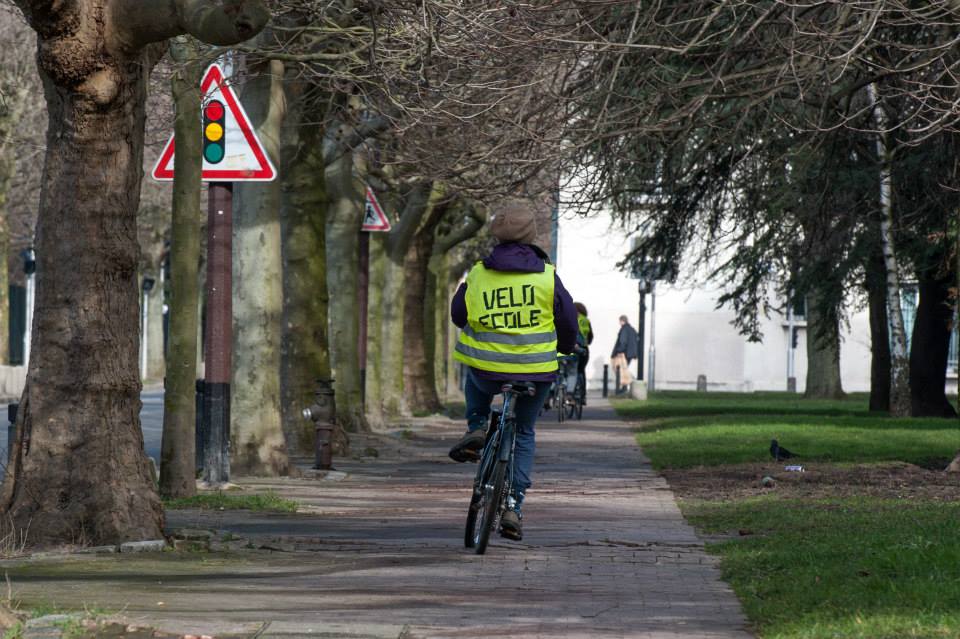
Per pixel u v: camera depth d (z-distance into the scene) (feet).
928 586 82.12
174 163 150.20
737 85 208.13
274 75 190.08
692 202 285.84
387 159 239.09
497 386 112.16
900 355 370.73
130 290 112.68
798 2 185.57
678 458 224.53
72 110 109.19
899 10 171.63
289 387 225.35
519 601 85.76
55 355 110.52
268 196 188.96
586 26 184.24
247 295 188.75
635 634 74.33
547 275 110.42
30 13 105.29
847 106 208.13
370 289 319.27
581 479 189.57
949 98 192.95
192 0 103.60
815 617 75.00
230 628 71.72
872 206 305.12
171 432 151.12
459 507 152.15
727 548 112.57
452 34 170.50
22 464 110.63
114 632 68.95
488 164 197.77
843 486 170.91
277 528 128.36
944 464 203.82
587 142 187.42
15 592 84.74
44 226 111.14
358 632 71.56
